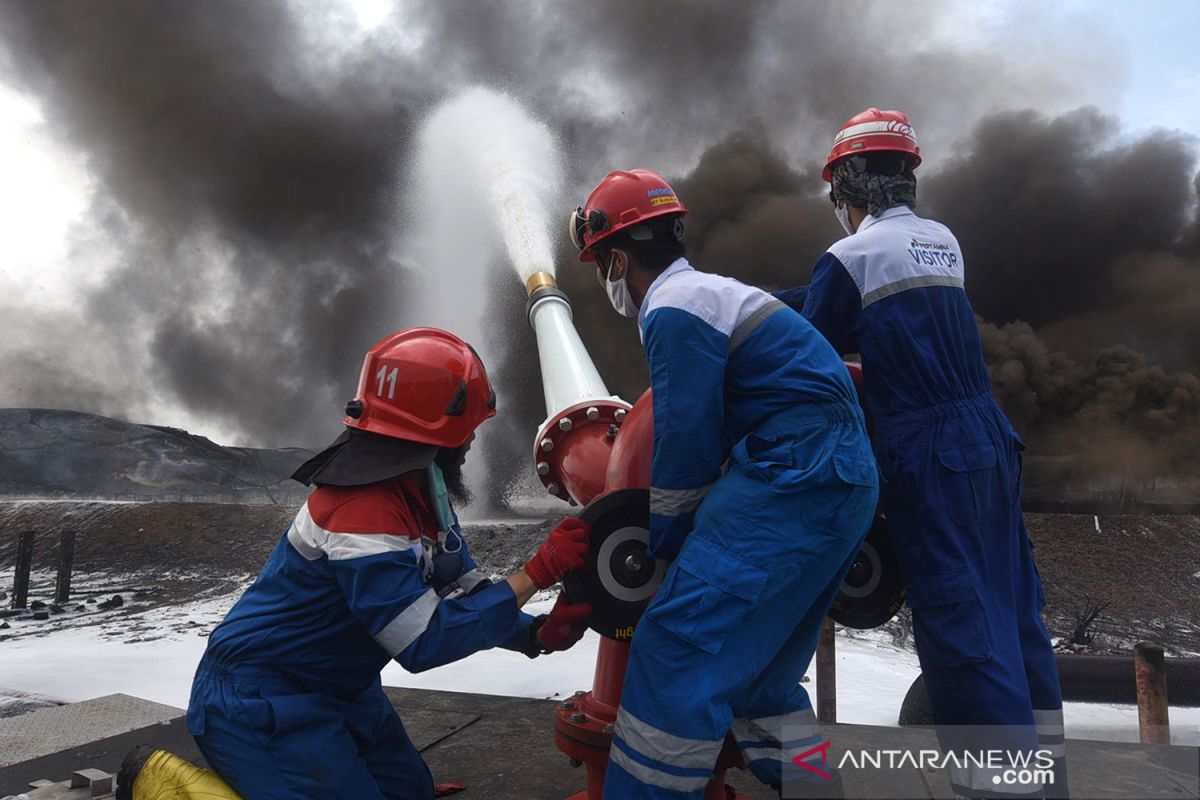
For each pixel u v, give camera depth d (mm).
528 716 3223
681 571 1610
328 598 1827
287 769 1780
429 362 1856
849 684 7195
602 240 1905
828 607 1835
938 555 1811
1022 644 1949
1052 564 13344
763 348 1679
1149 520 15180
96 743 3068
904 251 1944
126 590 14727
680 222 1909
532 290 2760
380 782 2094
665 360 1664
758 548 1568
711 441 1642
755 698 1819
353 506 1759
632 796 1594
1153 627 10500
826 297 1993
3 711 6680
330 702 1894
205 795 1848
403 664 1739
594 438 2258
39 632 10898
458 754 2842
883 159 2076
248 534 18844
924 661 1832
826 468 1591
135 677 7906
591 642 8672
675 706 1564
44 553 18859
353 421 1834
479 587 1836
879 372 1940
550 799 2480
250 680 1836
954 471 1822
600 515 1828
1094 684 3254
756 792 2602
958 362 1912
